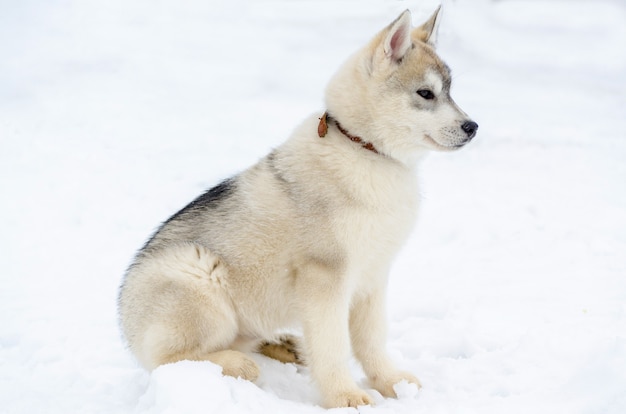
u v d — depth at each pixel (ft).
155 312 18.39
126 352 21.95
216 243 19.01
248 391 16.84
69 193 38.14
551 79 69.82
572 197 37.50
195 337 18.33
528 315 23.45
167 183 40.09
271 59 73.51
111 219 35.29
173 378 16.42
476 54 77.61
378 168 18.38
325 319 18.02
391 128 18.61
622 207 35.55
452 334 22.40
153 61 71.82
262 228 18.67
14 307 25.75
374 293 19.43
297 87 64.49
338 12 90.58
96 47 76.23
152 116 54.39
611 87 67.36
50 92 60.85
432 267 29.71
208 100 59.72
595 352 18.28
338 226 17.92
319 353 18.03
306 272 18.22
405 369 20.20
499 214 35.35
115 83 64.23
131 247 32.30
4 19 84.94
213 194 20.20
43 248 32.01
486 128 51.90
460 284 27.35
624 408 15.16
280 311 19.38
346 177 18.10
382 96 18.58
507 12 90.74
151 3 94.94
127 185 39.55
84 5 92.32
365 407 17.10
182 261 18.67
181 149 46.29
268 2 97.09
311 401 18.54
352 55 19.98
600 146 47.29
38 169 41.63
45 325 24.07
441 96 19.24
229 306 19.01
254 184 19.38
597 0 95.25
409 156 18.98
